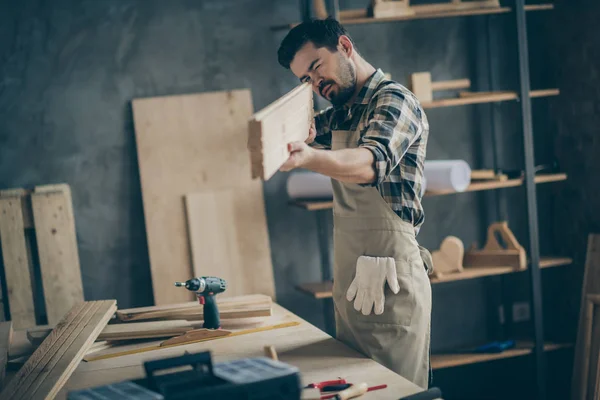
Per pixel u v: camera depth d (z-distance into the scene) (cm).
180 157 408
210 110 411
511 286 470
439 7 416
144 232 413
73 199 404
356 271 236
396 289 230
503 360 468
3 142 393
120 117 407
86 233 406
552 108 461
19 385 200
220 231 412
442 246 425
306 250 439
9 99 392
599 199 429
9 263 382
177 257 408
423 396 176
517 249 425
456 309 468
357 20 395
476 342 469
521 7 411
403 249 234
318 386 188
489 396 468
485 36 455
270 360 169
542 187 471
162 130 406
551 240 470
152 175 405
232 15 418
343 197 243
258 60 424
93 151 405
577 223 448
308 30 231
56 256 388
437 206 459
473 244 442
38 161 398
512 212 469
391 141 202
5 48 390
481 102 441
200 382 160
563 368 459
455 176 403
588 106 430
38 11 393
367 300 233
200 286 246
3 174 394
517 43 412
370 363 211
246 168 416
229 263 413
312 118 241
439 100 418
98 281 409
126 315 267
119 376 213
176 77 413
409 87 413
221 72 419
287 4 425
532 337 453
